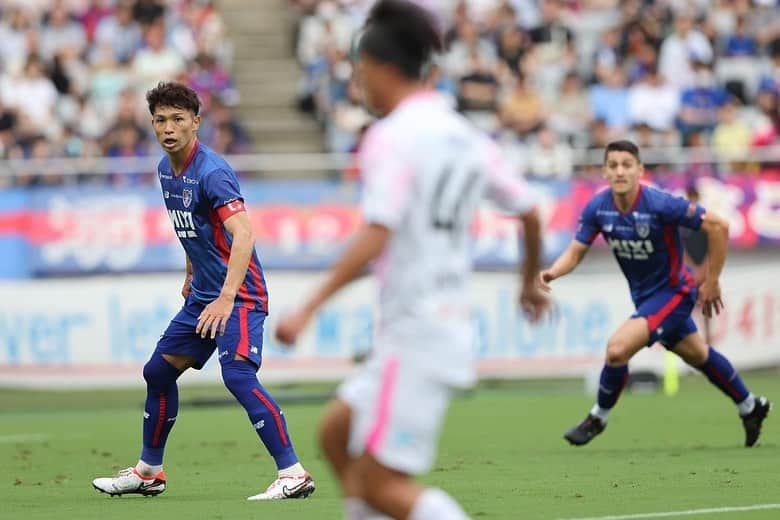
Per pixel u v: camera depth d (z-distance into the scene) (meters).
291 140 71.31
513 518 22.88
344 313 56.06
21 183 55.16
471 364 15.42
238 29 78.81
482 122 67.81
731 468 30.23
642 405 49.59
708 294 33.78
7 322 54.16
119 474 27.17
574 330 57.47
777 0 78.38
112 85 68.44
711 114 69.69
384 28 15.36
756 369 59.50
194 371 55.69
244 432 42.09
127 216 55.12
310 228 56.12
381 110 15.67
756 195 59.47
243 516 23.48
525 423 43.78
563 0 78.12
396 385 15.09
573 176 58.56
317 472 30.84
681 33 74.12
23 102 66.44
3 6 72.50
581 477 28.98
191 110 26.09
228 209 25.75
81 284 54.69
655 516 22.88
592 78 72.81
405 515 15.12
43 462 34.44
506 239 56.94
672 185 59.09
